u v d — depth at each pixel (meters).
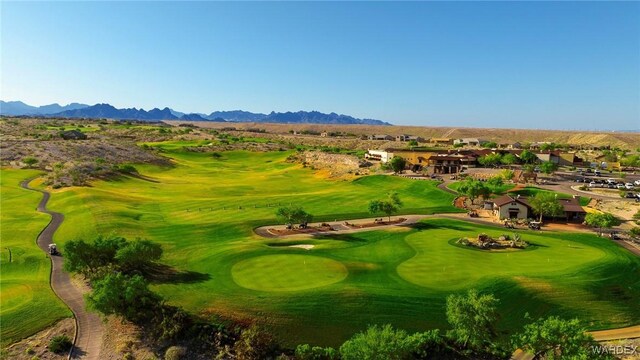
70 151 167.75
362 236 77.81
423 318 47.81
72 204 97.62
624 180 140.62
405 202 109.56
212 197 122.00
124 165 155.25
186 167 190.75
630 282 56.50
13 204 99.31
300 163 195.00
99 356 42.78
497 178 122.44
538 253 66.94
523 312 50.03
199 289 52.53
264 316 46.72
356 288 52.25
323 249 69.06
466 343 44.56
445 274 57.75
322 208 102.81
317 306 48.47
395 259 64.19
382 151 183.88
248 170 190.50
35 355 42.91
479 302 43.00
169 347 43.53
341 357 41.78
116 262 59.06
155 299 48.22
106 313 45.53
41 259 65.00
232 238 77.31
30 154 156.50
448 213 97.81
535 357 42.50
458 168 160.88
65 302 51.81
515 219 90.00
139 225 84.44
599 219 79.69
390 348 38.97
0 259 64.62
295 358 42.94
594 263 61.22
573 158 180.50
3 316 47.97
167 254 67.19
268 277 56.25
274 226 85.50
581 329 37.62
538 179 138.00
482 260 63.50
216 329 45.19
